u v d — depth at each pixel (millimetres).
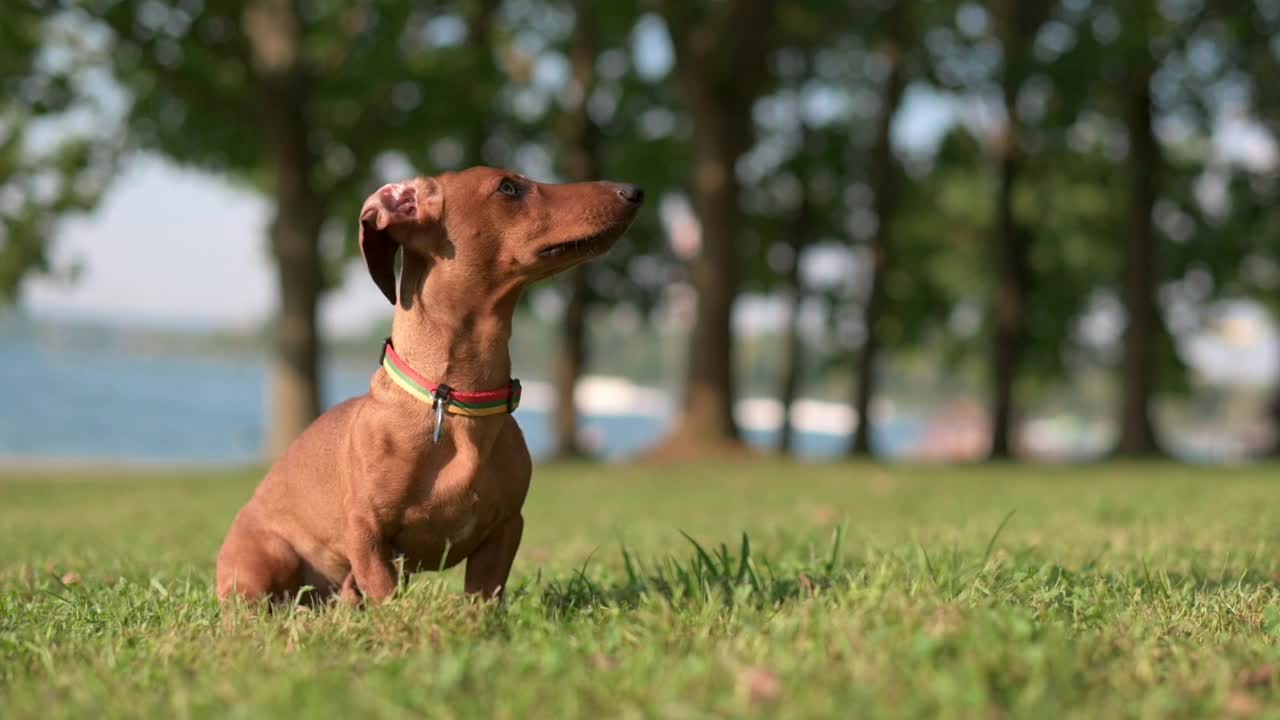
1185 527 6883
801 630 3123
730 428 19078
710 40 18375
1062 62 20484
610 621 3467
